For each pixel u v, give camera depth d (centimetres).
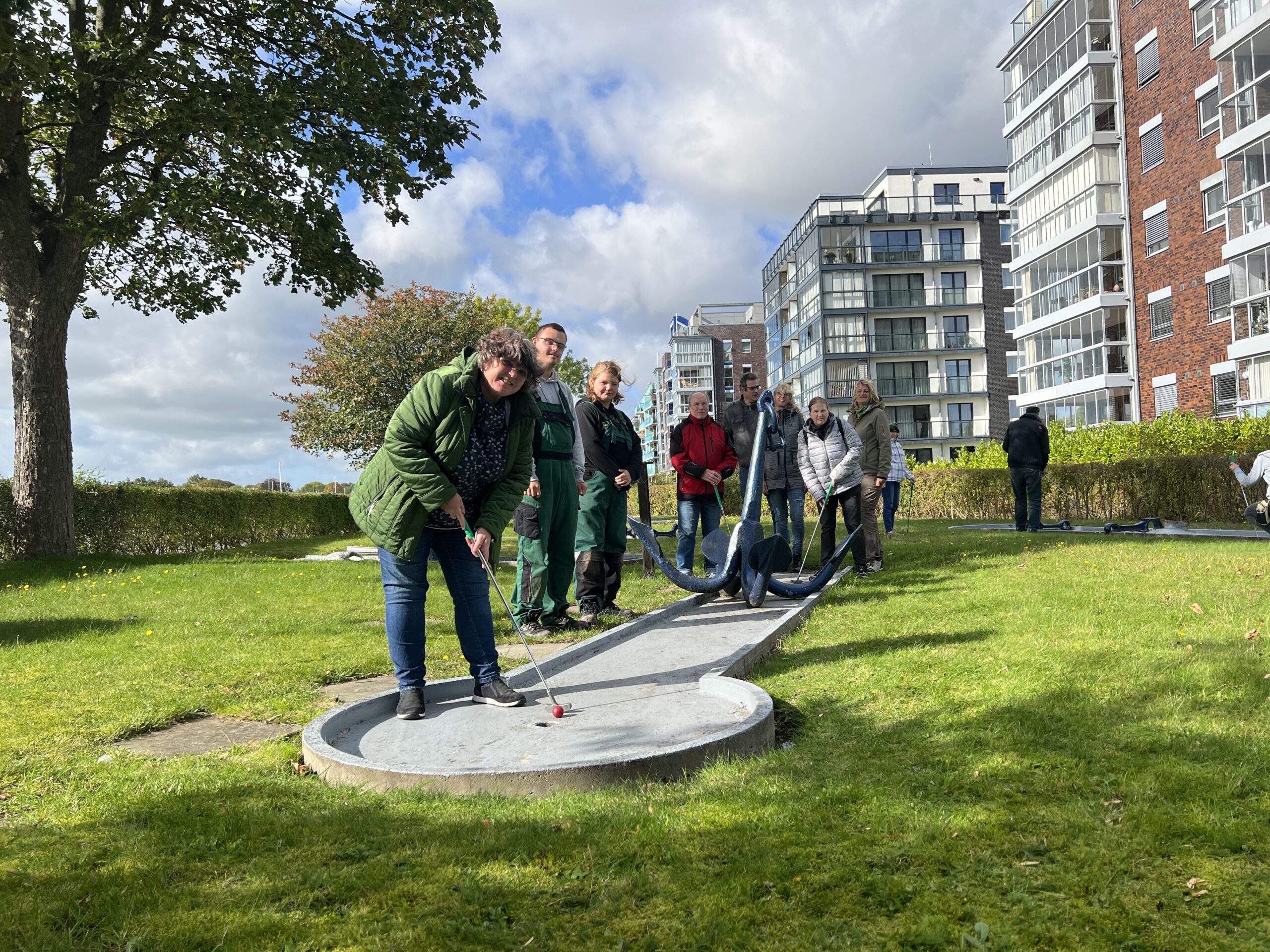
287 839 249
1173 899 198
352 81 1445
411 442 368
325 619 711
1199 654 411
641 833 244
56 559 1368
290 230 1387
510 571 1091
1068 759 287
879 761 300
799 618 602
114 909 208
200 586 1005
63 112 1288
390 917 203
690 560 834
